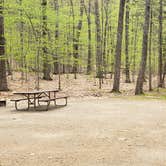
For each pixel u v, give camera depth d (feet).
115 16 114.83
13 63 115.24
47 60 85.56
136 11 113.29
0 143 28.53
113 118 40.91
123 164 22.34
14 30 83.41
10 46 78.02
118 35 74.08
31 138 30.25
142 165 22.17
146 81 113.29
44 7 76.38
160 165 22.20
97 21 101.40
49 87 81.05
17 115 43.57
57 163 22.59
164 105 54.19
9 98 62.39
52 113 45.03
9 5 70.74
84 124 36.86
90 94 69.87
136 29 115.55
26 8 72.90
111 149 26.14
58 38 82.58
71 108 49.96
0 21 71.61
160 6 88.07
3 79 71.51
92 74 117.39
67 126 35.68
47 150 26.03
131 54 118.32
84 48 128.47
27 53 79.25
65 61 88.53
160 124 36.96
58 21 81.05
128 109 49.11
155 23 105.50
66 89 78.54
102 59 106.63
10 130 33.88
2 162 22.95
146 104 55.31
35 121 38.91
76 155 24.50
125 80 108.27
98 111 46.85
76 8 113.50
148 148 26.45
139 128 34.60
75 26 99.96
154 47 117.19
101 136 30.73
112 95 69.51
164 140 29.14
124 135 31.17
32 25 75.66
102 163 22.56
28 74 105.60
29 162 22.90
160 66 92.48
